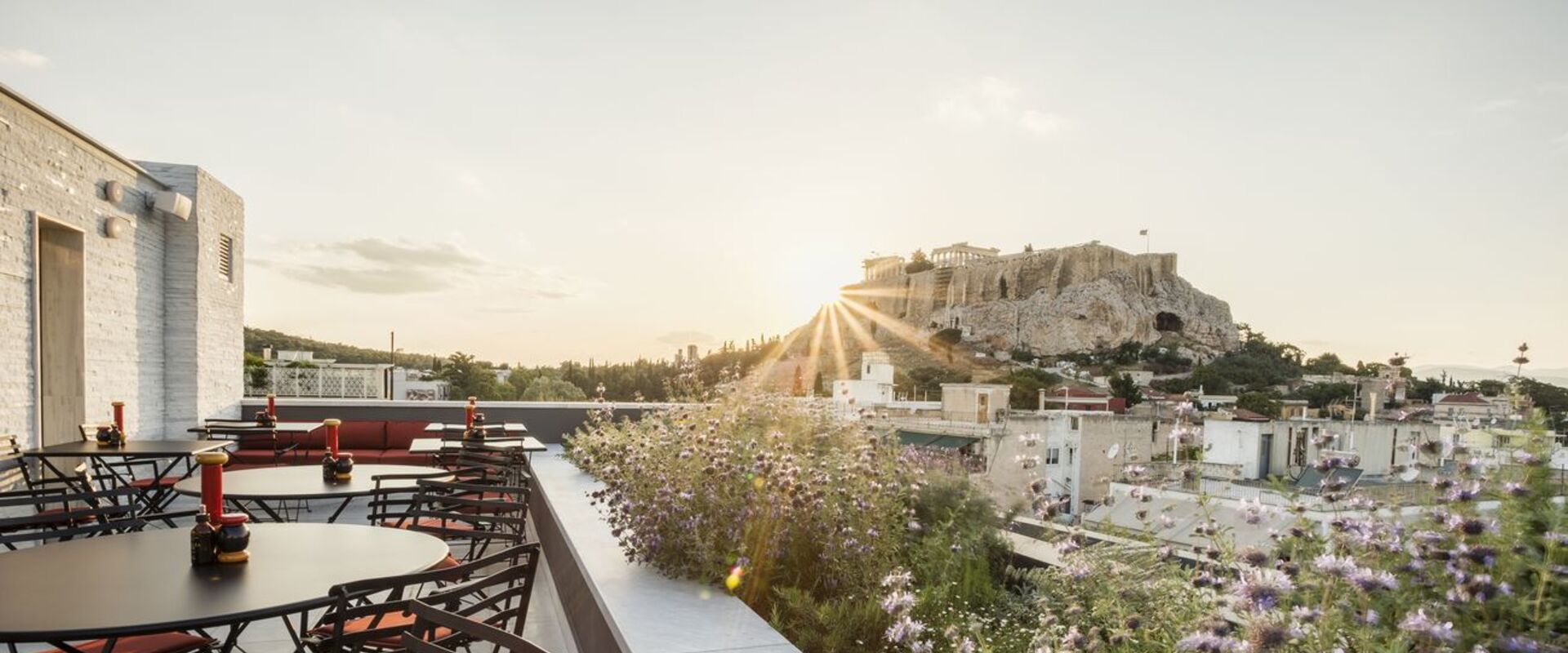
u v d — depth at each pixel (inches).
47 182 257.4
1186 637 64.4
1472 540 73.0
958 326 4234.7
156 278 337.7
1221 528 85.6
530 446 254.7
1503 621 69.2
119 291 305.7
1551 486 74.2
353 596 76.8
